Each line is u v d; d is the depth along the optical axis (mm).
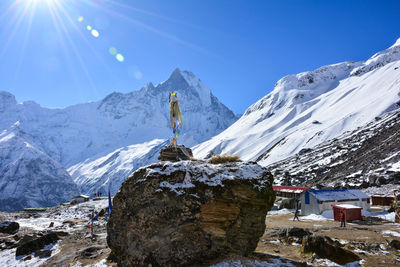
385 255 15516
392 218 33906
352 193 42219
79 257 19297
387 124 123375
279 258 13500
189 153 19484
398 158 76812
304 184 90312
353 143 119188
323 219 36781
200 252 12383
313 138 164000
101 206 60406
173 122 19094
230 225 13000
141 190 13273
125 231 13125
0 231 33188
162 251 12367
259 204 13500
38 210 70562
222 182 13266
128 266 12633
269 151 180750
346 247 17484
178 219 12672
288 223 32719
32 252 22688
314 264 13672
